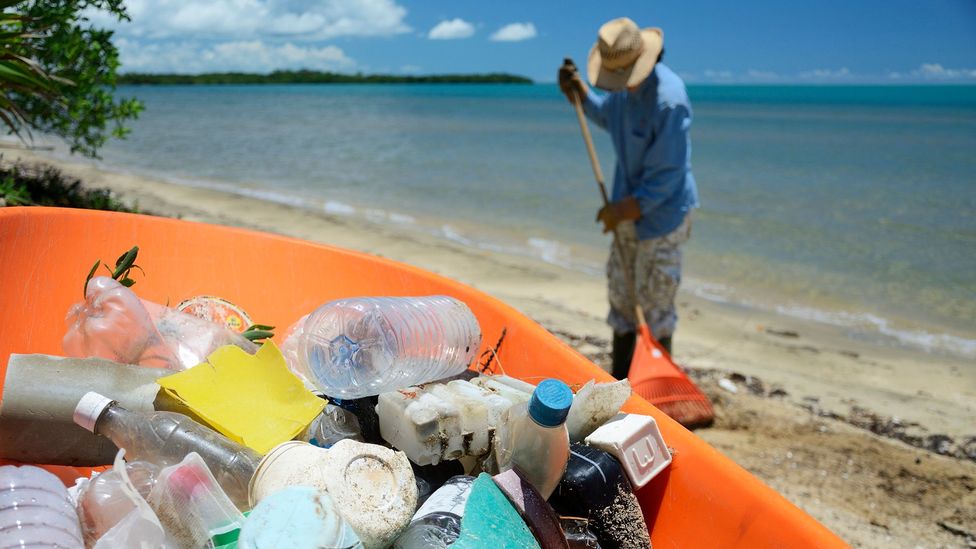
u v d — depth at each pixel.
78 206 6.10
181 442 1.73
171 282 2.92
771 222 15.03
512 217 14.73
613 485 1.83
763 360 7.00
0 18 4.35
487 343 2.70
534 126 47.38
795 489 4.40
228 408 1.86
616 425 1.96
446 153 28.36
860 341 7.95
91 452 1.92
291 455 1.61
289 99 101.19
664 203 5.02
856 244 13.01
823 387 6.33
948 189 20.50
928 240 13.42
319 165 23.06
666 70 4.89
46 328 2.58
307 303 3.01
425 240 11.73
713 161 27.69
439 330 2.22
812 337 7.96
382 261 3.01
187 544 1.44
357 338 2.04
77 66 5.73
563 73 5.50
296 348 2.32
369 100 103.19
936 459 4.95
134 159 22.55
